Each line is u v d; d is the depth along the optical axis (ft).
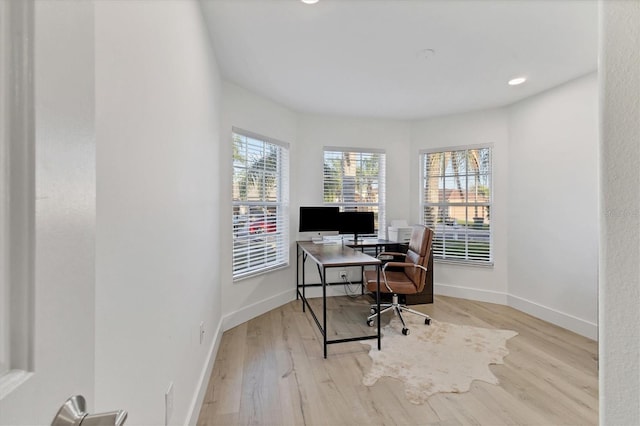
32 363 1.00
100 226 2.25
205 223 6.45
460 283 12.69
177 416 4.27
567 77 9.14
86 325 1.34
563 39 7.10
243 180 10.07
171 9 3.98
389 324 9.79
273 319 10.17
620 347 1.50
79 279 1.29
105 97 2.31
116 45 2.48
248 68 8.52
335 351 7.91
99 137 2.22
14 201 0.97
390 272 10.74
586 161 8.93
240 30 6.72
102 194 2.27
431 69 8.66
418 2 5.82
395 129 13.65
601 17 1.60
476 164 12.48
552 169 9.95
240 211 9.95
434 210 13.42
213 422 5.32
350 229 12.41
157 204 3.47
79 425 1.17
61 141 1.16
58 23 1.14
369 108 12.02
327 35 6.94
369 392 6.15
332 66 8.46
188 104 4.91
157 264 3.48
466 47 7.47
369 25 6.56
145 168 3.12
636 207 1.44
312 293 12.62
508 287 11.67
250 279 10.24
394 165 13.65
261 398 5.96
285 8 5.98
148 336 3.21
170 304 3.94
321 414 5.52
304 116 12.59
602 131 1.58
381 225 13.71
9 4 0.99
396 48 7.51
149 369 3.24
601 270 1.59
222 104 9.14
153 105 3.33
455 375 6.76
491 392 6.14
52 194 1.10
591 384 6.40
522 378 6.64
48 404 1.07
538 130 10.44
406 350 7.96
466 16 6.26
